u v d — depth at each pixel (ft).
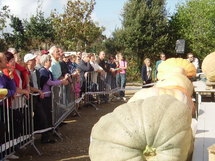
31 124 19.67
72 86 30.37
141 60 95.86
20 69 18.92
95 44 113.19
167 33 96.37
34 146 19.74
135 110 7.48
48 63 22.25
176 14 101.24
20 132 18.15
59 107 24.85
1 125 15.60
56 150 20.57
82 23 90.94
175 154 6.97
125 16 100.73
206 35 96.17
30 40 109.91
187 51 97.40
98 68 38.60
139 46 96.22
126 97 49.24
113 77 45.09
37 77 21.34
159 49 96.37
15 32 108.88
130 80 88.63
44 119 20.90
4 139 16.38
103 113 34.45
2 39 92.22
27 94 18.38
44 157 19.11
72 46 92.27
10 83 16.87
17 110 17.87
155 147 7.04
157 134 7.01
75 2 90.89
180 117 7.27
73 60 36.94
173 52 98.07
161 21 96.17
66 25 90.68
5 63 16.63
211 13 96.37
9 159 18.38
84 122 29.71
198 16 97.66
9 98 17.06
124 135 7.09
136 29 95.66
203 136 10.21
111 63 46.32
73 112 33.83
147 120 7.13
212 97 27.17
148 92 10.35
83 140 23.18
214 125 11.68
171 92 10.49
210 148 7.00
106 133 7.38
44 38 109.91
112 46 111.65
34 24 111.24
